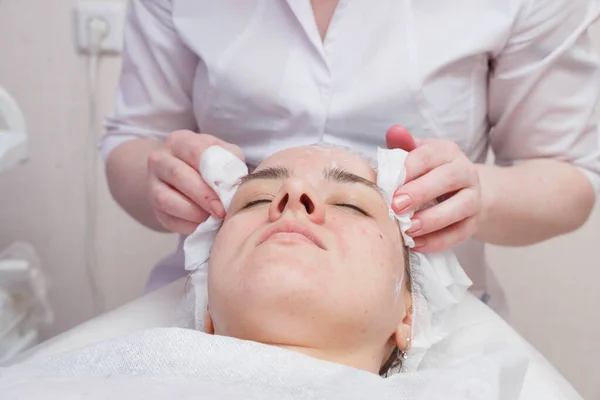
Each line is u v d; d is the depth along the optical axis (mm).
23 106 1332
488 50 808
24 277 1017
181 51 912
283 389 539
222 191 743
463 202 722
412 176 717
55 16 1293
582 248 1245
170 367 559
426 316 749
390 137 745
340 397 532
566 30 806
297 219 649
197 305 754
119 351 586
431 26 805
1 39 1309
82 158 1346
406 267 729
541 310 1291
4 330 955
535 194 825
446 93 820
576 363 1305
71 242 1387
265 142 876
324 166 733
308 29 810
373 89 805
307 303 606
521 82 833
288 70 826
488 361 600
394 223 709
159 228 981
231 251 665
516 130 878
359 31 810
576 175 852
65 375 560
